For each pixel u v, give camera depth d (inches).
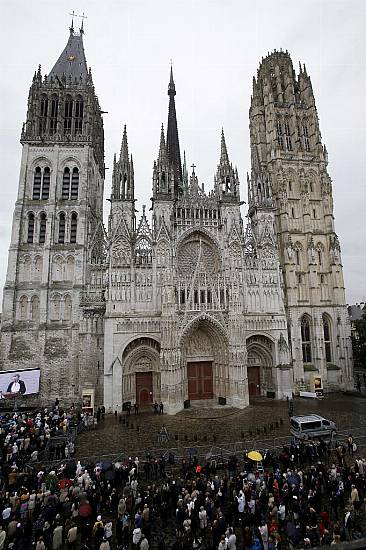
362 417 1942.7
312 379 2581.2
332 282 2881.4
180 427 1838.1
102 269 2576.3
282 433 1685.5
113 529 916.0
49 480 1050.1
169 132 3452.3
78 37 3304.6
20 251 2532.0
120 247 2438.5
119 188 2551.7
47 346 2383.1
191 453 1342.3
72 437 1583.4
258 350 2596.0
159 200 2539.4
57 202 2642.7
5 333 2373.3
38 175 2696.9
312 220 2999.5
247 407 2230.6
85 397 2070.6
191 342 2496.3
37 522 847.7
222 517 842.2
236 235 2610.7
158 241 2476.6
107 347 2267.5
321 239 2972.4
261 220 2758.4
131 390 2333.9
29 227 2603.3
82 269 2509.8
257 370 2603.3
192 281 2364.7
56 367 2356.1
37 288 2493.8
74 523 906.1
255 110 3248.0
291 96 3181.6
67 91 2874.0
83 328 2391.7
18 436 1480.1
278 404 2295.8
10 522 835.4
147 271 2440.9
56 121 2822.3
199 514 869.8
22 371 2220.7
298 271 2864.2
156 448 1510.8
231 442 1563.7
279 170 2965.1
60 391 2327.8
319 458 1310.3
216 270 2603.3
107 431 1787.6
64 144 2731.3
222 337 2399.1
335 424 1806.1
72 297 2470.5
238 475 1124.5
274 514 860.6
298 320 2748.5
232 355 2308.1
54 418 1793.8
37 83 2817.4
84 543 833.5
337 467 1146.0
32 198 2645.2
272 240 2716.5
